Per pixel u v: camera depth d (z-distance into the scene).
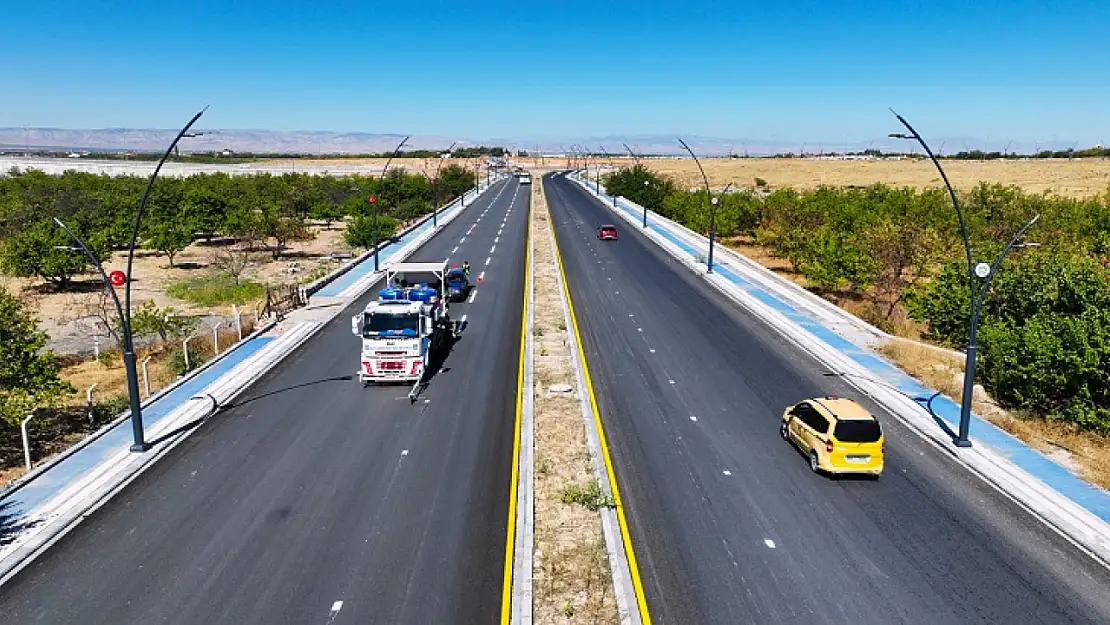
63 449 20.33
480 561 14.08
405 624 12.17
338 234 76.38
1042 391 22.83
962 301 29.83
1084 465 18.84
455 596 12.95
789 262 54.00
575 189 124.38
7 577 13.58
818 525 15.71
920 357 28.19
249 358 27.80
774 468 18.56
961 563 14.32
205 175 106.44
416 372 24.14
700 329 32.66
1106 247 36.59
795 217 56.91
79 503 16.36
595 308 36.38
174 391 23.92
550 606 12.63
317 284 40.44
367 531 15.19
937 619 12.55
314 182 99.81
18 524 15.46
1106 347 21.30
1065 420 22.16
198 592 13.09
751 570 13.93
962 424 19.75
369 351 24.05
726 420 21.84
